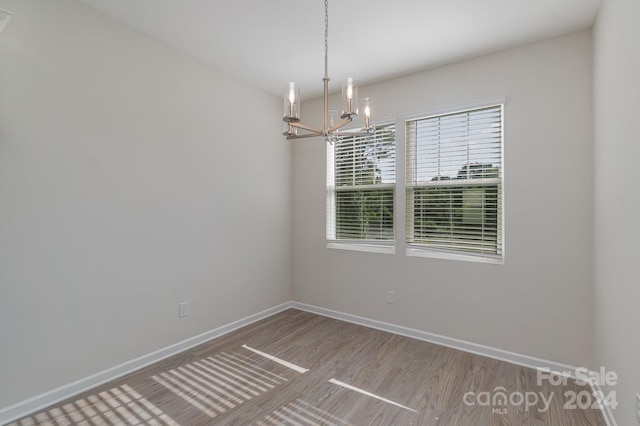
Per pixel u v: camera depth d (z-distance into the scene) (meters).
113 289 2.30
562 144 2.37
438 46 2.56
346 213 3.57
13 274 1.85
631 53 1.46
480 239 2.78
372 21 2.24
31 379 1.93
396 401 2.07
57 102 2.01
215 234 3.04
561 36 2.38
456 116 2.88
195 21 2.28
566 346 2.38
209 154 2.97
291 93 1.64
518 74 2.54
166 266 2.64
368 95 3.32
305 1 2.03
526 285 2.52
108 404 2.02
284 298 3.88
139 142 2.44
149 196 2.51
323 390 2.20
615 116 1.71
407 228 3.14
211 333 3.01
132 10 2.17
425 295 3.00
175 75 2.68
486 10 2.09
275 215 3.72
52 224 2.00
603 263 1.96
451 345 2.85
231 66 2.99
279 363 2.57
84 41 2.12
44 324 1.98
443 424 1.86
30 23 1.89
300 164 3.88
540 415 1.93
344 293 3.53
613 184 1.75
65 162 2.05
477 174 2.77
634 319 1.43
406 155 3.12
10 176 1.83
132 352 2.42
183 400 2.08
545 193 2.44
